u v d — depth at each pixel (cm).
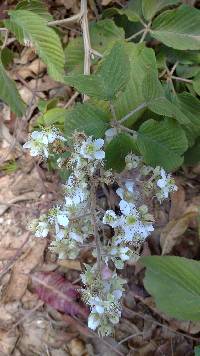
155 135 20
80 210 19
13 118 28
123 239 19
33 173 27
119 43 19
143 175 21
